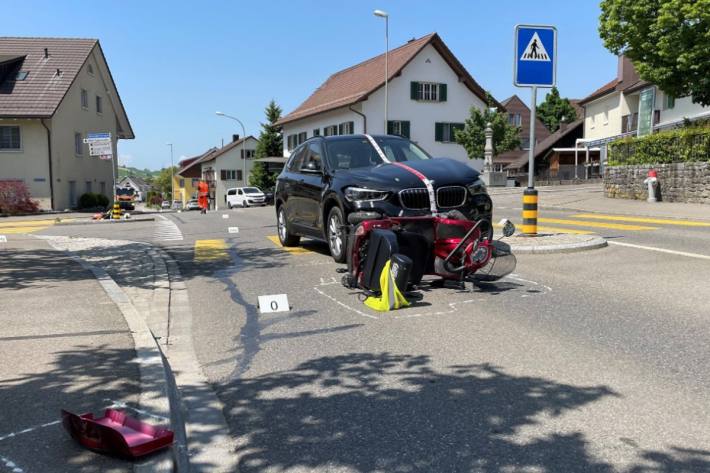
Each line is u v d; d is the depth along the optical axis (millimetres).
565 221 14836
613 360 4445
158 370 4082
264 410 3775
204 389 4191
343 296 6875
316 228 9500
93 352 4512
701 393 3801
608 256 9039
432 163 8297
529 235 10500
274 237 13242
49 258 9930
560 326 5383
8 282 7586
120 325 5344
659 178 19859
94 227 19266
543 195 26250
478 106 44625
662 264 8273
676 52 21500
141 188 148750
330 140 9656
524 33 10094
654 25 21828
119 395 3639
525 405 3688
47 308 6043
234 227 16328
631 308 5945
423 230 6766
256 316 6152
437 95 43656
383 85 41969
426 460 3059
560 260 8797
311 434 3408
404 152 9328
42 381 3895
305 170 9469
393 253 6254
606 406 3641
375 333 5336
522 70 10148
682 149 19203
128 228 18047
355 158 9133
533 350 4727
